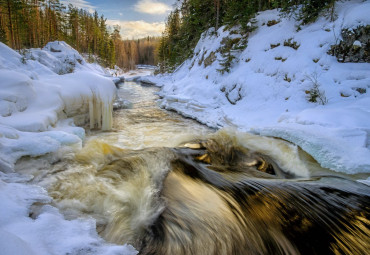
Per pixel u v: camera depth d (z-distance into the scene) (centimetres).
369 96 649
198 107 1088
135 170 381
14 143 332
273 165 505
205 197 317
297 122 607
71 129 521
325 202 314
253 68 1149
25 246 129
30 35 3212
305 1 1040
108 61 5206
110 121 761
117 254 164
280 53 1065
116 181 338
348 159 413
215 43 1628
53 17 3462
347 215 286
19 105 482
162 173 380
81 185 316
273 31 1217
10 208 175
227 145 590
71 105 618
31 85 539
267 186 365
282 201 313
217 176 402
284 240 241
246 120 823
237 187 356
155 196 308
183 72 2295
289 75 934
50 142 378
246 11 1416
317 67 865
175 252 217
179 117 1044
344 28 844
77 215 245
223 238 239
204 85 1367
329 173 428
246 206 298
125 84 2772
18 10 2353
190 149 530
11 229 151
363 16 791
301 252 228
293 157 502
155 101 1451
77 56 2859
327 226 266
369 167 386
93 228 205
